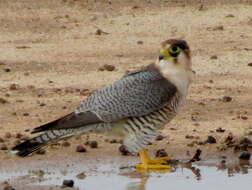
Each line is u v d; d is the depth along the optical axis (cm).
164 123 1359
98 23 2627
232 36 2441
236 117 1638
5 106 1719
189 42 2381
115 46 2345
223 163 1380
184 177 1306
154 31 2522
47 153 1418
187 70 1363
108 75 2003
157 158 1372
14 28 2569
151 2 2847
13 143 1461
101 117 1320
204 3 2830
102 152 1430
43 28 2573
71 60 2169
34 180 1274
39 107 1714
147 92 1331
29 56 2211
